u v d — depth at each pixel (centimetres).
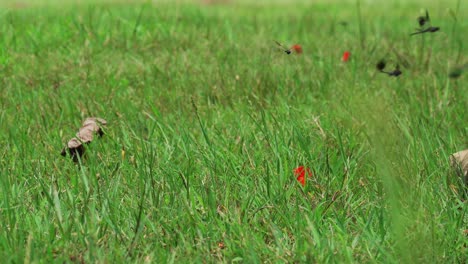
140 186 819
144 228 747
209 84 1315
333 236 724
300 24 2056
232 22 2142
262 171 870
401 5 2778
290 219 753
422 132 955
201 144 973
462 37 1814
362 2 2970
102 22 1934
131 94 1266
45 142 998
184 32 1872
